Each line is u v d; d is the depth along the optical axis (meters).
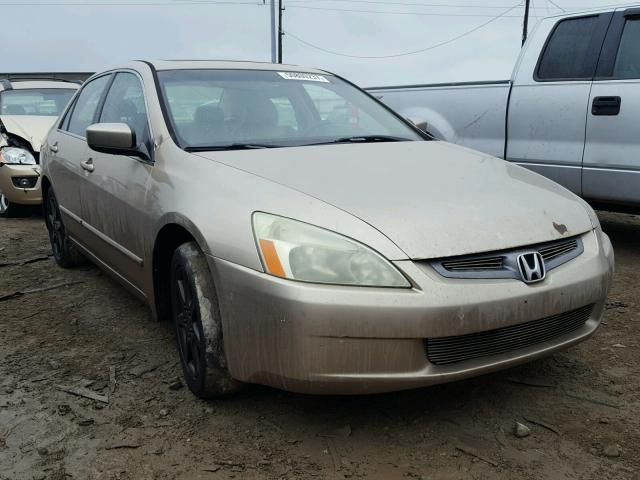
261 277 2.33
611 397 2.81
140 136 3.45
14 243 6.17
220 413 2.73
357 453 2.42
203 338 2.63
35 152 7.36
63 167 4.53
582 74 5.06
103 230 3.80
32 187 7.30
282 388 2.39
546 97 5.23
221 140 3.25
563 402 2.78
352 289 2.24
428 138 3.90
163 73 3.66
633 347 3.36
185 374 2.93
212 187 2.71
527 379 3.00
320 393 2.32
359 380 2.26
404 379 2.28
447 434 2.54
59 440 2.55
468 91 5.84
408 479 2.26
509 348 2.48
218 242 2.50
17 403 2.88
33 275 4.97
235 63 4.02
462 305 2.27
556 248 2.61
